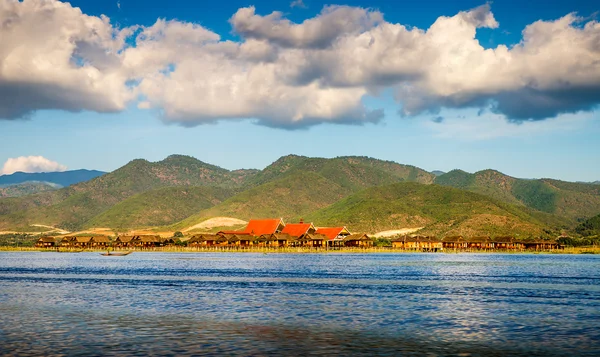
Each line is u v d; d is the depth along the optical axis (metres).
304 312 65.56
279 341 49.84
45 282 103.38
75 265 160.50
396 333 53.25
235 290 88.50
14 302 74.38
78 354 45.19
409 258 199.12
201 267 146.88
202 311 66.31
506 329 55.19
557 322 58.94
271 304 72.25
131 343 48.97
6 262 180.00
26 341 49.72
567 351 46.53
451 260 184.38
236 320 60.16
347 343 49.12
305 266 150.00
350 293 84.31
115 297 79.75
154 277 114.00
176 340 50.12
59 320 60.00
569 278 110.44
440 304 72.06
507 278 110.44
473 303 73.00
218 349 46.97
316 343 49.12
